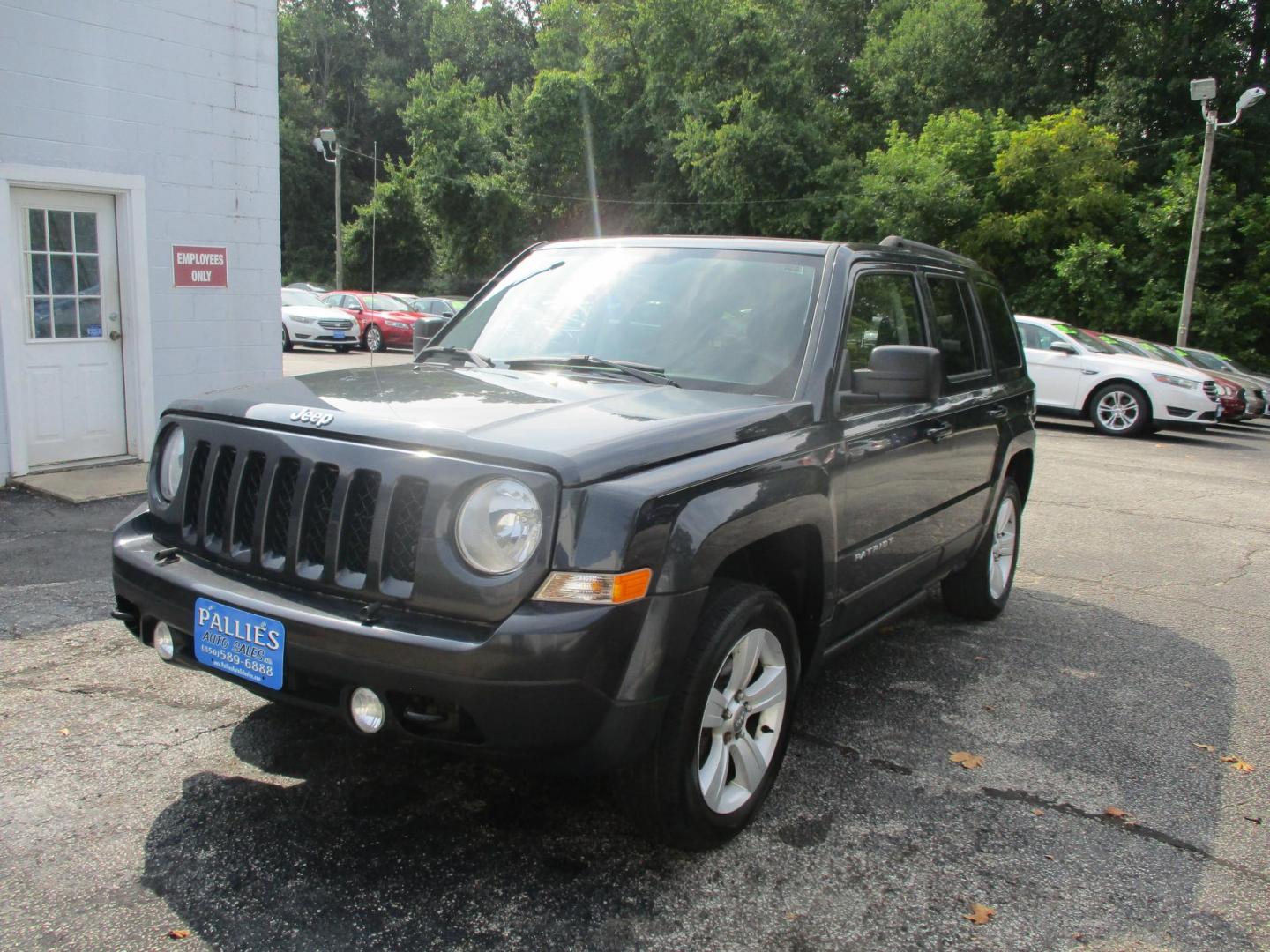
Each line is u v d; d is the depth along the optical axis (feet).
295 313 79.71
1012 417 16.87
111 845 9.14
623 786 8.90
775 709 10.11
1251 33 108.78
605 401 9.82
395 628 7.98
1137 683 15.11
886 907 8.89
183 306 27.48
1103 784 11.62
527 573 7.78
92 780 10.32
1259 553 24.76
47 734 11.32
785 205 106.52
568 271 13.47
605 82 128.67
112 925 7.99
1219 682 15.31
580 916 8.46
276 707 12.30
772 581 10.93
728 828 9.61
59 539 19.45
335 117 194.08
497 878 8.95
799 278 12.00
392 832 9.62
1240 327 92.68
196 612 9.02
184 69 26.61
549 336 12.46
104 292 26.02
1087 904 9.13
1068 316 94.32
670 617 8.21
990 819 10.62
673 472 8.60
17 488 23.72
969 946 8.41
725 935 8.33
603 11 126.62
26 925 7.94
